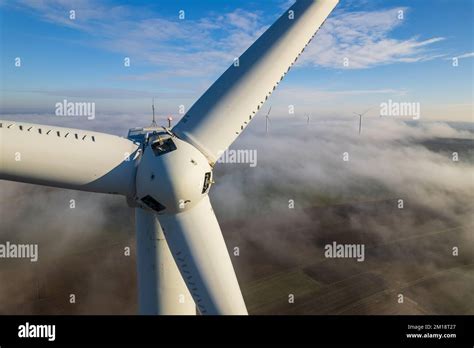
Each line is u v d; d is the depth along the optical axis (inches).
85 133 403.9
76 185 408.2
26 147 354.0
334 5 594.2
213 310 394.3
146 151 422.3
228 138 491.2
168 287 511.2
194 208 422.6
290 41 538.0
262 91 513.0
